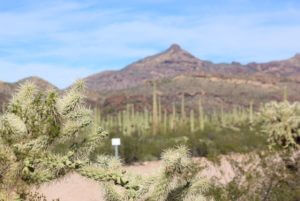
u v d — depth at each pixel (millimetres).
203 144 18297
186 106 99125
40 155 3230
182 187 3822
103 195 4289
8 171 3223
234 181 9461
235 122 44938
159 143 21078
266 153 11398
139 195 3562
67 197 10570
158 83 120188
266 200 9367
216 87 118938
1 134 3262
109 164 3621
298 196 9461
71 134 3457
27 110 3361
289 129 15617
